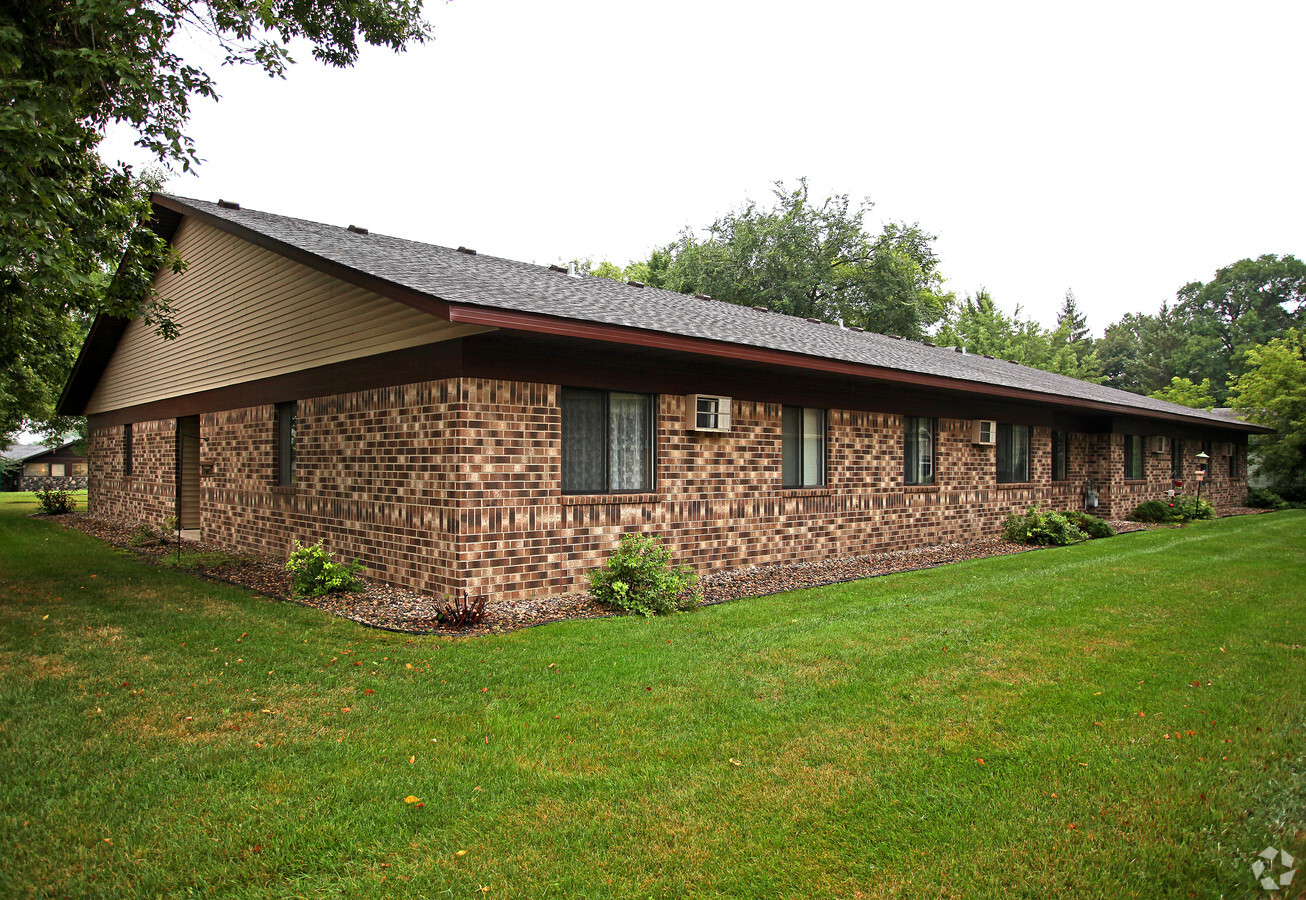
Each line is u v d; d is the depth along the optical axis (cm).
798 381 1089
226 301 1209
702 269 3397
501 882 286
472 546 746
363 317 886
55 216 641
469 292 704
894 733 433
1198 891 280
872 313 3500
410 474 812
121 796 350
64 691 496
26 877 285
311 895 277
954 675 541
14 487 4731
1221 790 361
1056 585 904
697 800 351
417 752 402
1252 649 615
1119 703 485
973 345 5166
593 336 726
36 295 788
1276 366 2620
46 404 2062
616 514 869
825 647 611
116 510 1745
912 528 1284
